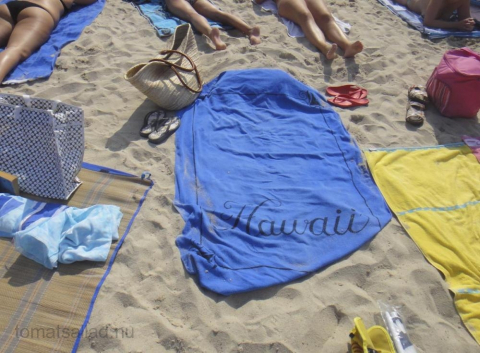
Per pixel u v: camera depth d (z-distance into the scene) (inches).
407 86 175.9
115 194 118.1
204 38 192.7
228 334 90.7
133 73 139.2
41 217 107.0
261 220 114.6
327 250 108.4
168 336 89.3
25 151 112.1
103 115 147.5
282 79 160.9
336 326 94.3
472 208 123.5
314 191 123.2
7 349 83.7
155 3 216.1
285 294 99.1
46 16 177.2
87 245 101.3
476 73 149.3
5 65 157.5
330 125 149.1
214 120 148.3
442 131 154.3
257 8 221.5
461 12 223.3
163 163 131.0
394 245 111.2
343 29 208.4
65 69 166.6
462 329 96.0
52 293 93.6
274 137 143.8
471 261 108.4
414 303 99.4
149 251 105.3
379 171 131.5
